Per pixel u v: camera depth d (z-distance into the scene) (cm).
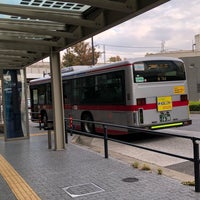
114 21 693
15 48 983
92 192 598
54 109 1045
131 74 1218
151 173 713
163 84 1280
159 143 1224
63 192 606
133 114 1213
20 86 1331
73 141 1243
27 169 800
